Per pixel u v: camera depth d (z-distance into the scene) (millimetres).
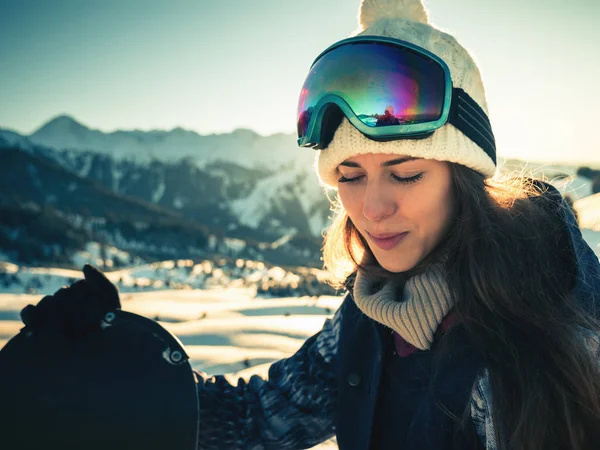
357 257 1437
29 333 1199
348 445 1296
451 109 1109
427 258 1150
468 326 1074
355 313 1376
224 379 1545
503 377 1031
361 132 1100
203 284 21219
